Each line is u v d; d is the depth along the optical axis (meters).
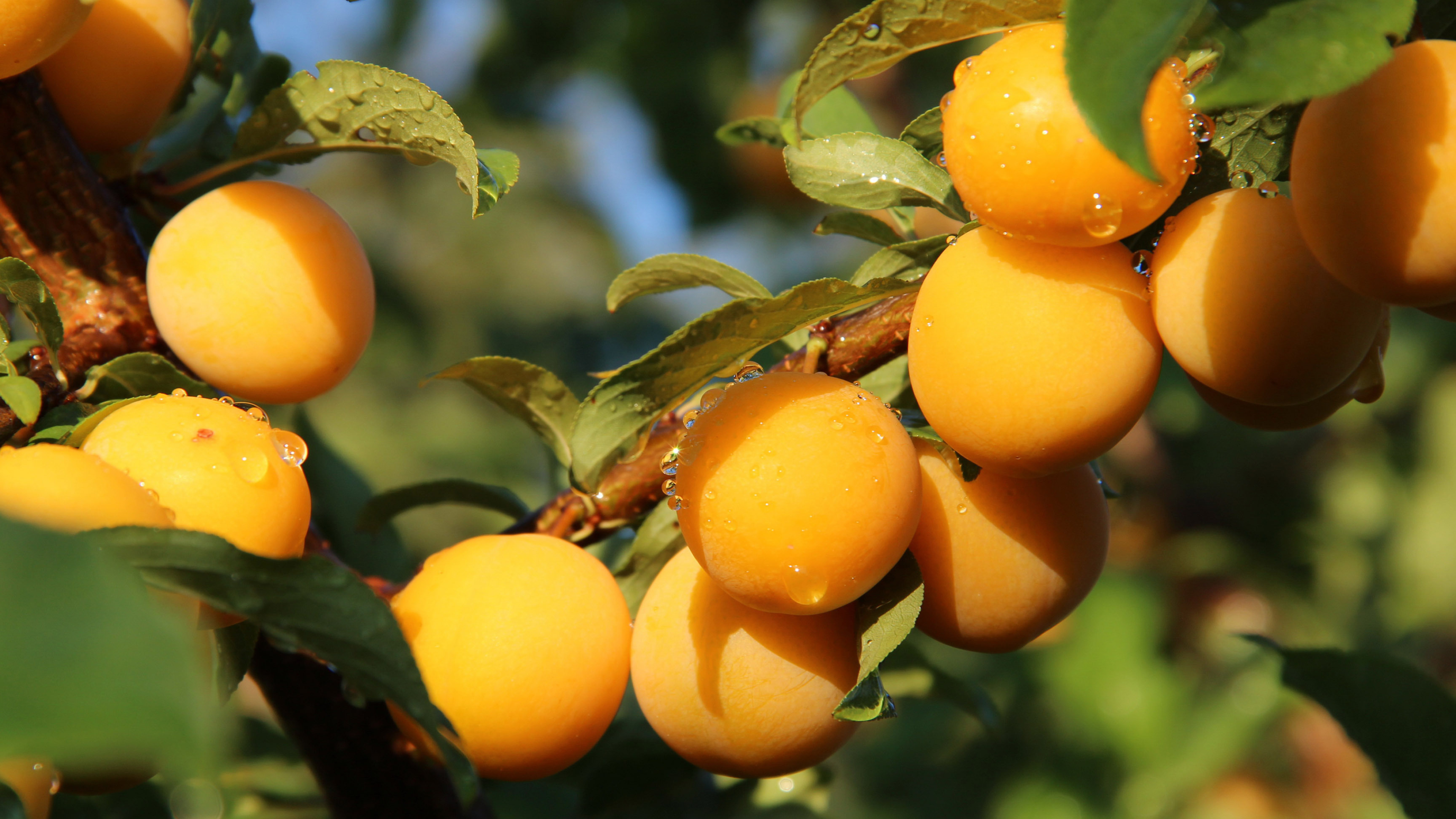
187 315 0.49
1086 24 0.41
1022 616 0.48
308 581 0.43
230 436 0.46
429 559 0.49
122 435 0.45
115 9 0.50
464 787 0.44
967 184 0.45
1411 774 0.52
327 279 0.50
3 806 0.43
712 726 0.48
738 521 0.46
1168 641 1.01
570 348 1.68
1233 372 0.46
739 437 0.46
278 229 0.49
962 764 1.00
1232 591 1.03
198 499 0.45
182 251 0.49
